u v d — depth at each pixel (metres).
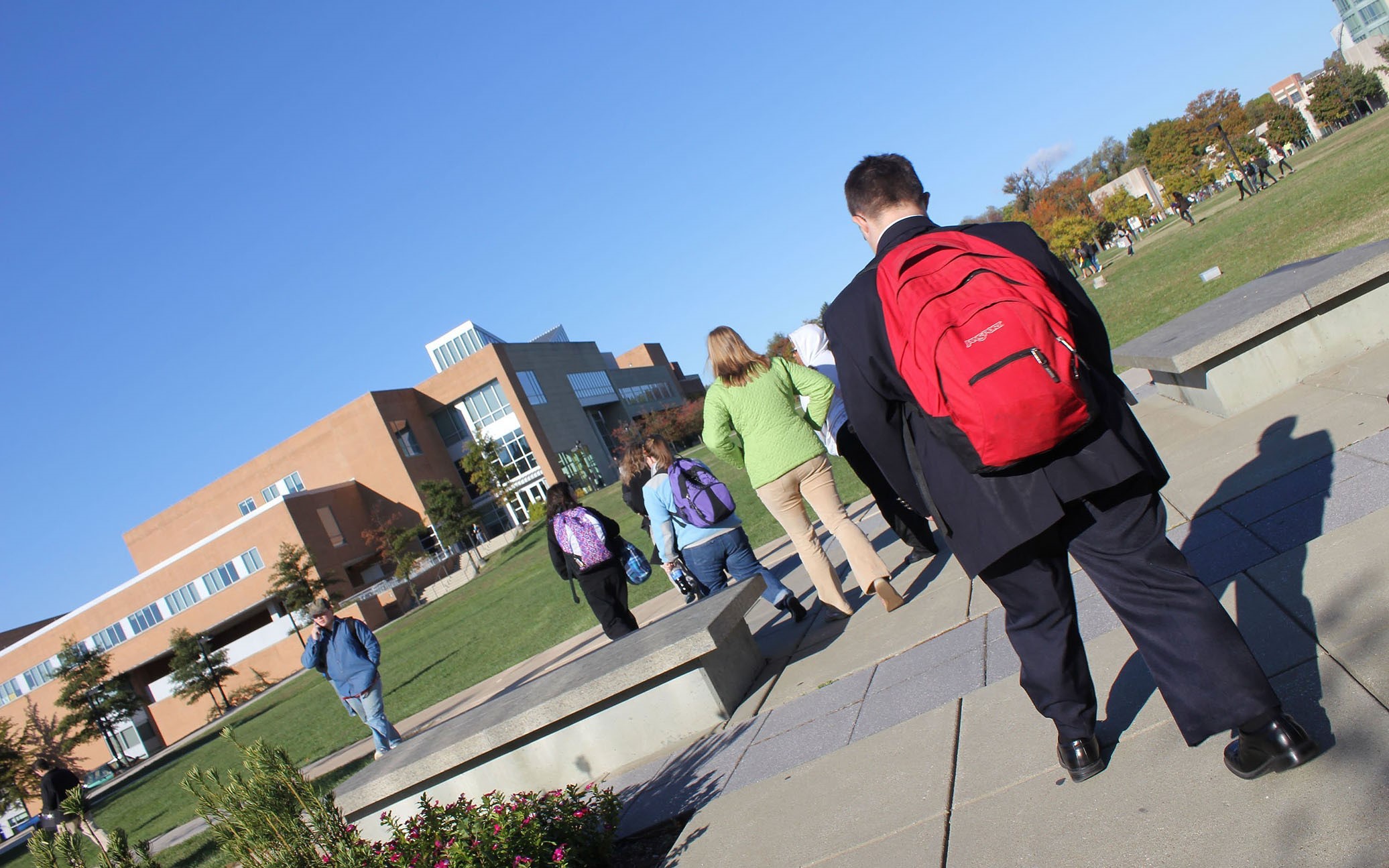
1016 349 2.37
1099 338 2.70
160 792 20.69
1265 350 6.75
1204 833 2.48
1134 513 2.70
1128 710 3.33
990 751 3.46
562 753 5.73
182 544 80.19
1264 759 2.58
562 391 87.44
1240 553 4.34
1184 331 7.67
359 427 72.69
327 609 10.02
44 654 70.25
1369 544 3.74
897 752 3.85
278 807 4.30
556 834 4.15
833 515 6.07
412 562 63.16
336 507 69.19
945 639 4.96
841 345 2.85
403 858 4.09
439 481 69.44
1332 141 68.94
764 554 11.78
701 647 5.30
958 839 2.97
